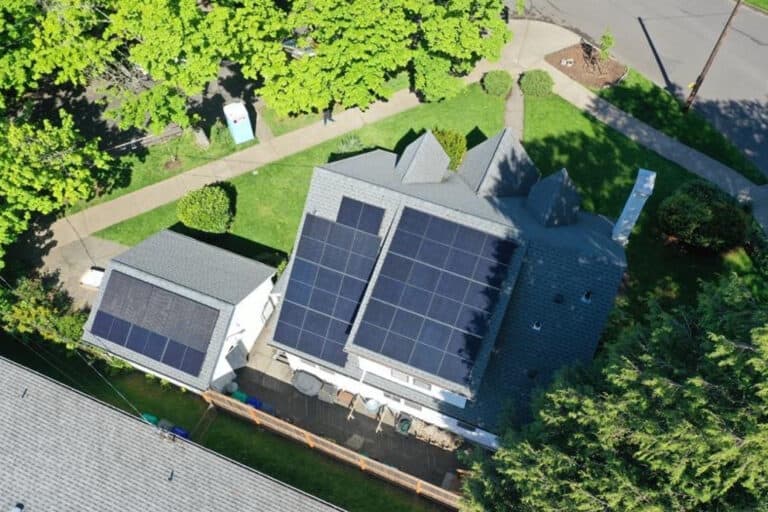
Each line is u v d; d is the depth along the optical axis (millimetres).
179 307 28156
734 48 41594
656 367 19531
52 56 30562
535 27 42875
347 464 27828
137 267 29031
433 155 27547
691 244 31922
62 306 32969
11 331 30781
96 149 32125
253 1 29391
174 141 37906
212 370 27672
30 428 24328
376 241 26219
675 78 39875
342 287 26578
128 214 35688
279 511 22516
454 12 33625
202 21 28766
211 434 28734
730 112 38156
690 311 21719
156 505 22625
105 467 23453
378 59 31078
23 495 22797
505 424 24453
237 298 28344
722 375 18047
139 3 28391
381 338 25109
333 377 29531
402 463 28594
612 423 18969
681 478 17453
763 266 31766
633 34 42438
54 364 31000
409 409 29109
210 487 23062
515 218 25734
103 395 29812
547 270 24375
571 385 22156
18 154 29578
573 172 35562
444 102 38781
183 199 33281
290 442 28578
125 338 28594
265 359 31891
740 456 16250
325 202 26781
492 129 37500
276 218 35125
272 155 37156
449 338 24562
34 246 35031
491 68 40500
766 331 16641
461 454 25109
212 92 39906
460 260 24781
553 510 18969
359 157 29672
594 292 24109
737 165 35844
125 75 35469
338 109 38719
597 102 38594
